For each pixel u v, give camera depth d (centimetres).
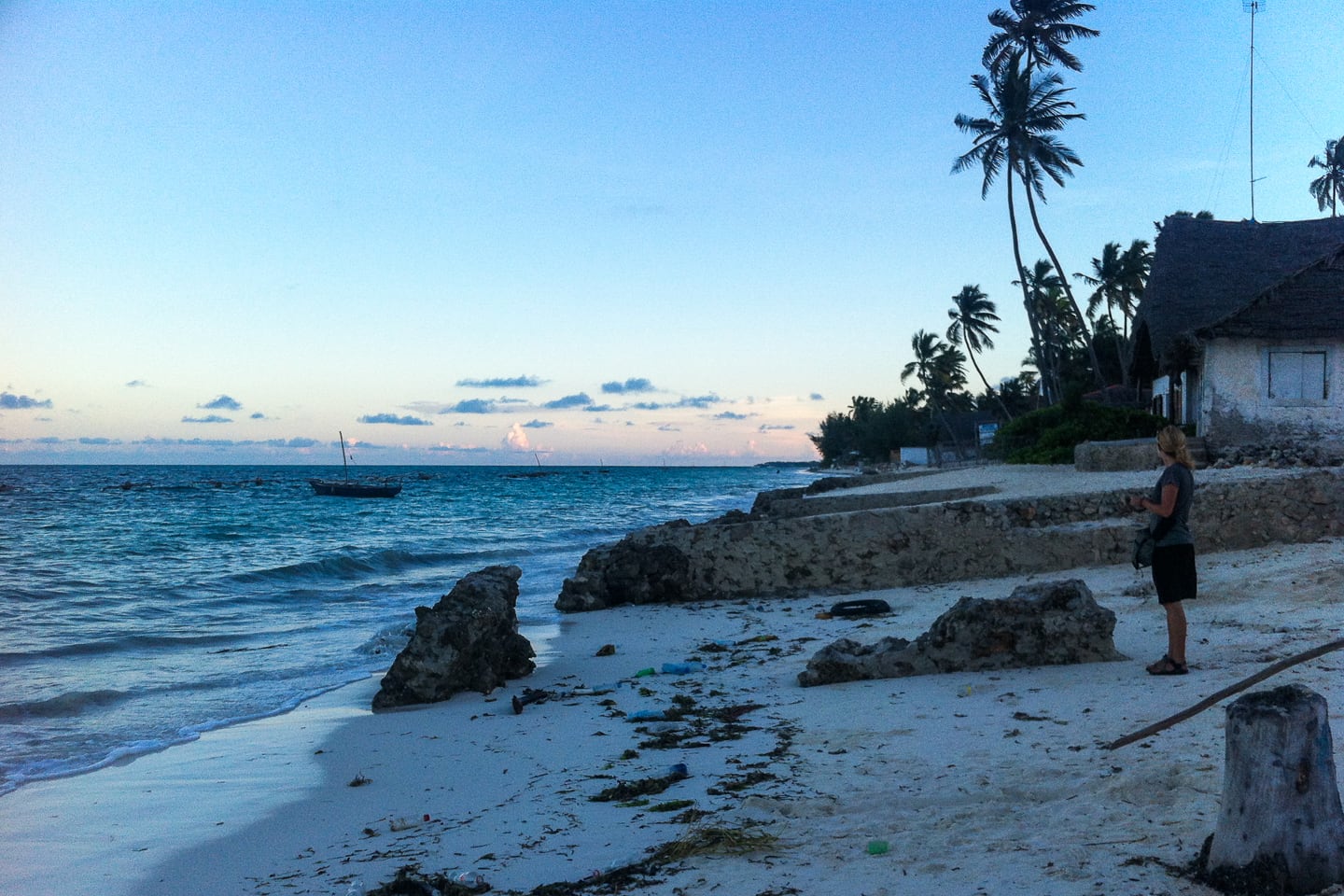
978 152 4747
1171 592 775
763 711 809
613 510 6059
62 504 6812
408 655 1002
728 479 16450
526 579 2219
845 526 1571
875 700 803
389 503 7212
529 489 10656
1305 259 2934
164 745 866
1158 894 382
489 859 512
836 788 575
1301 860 368
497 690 1030
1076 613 868
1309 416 2295
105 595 2014
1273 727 373
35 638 1491
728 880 441
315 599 1966
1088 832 457
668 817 554
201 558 2872
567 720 856
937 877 422
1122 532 1478
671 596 1620
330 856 560
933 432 8350
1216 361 2334
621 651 1223
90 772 787
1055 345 6444
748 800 551
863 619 1297
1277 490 1468
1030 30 4516
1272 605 1040
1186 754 557
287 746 850
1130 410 3281
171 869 568
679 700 890
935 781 568
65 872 572
